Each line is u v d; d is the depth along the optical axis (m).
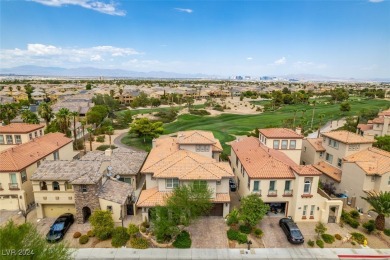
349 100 150.75
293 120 86.62
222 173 31.16
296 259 25.09
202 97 180.75
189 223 27.33
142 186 38.91
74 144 63.00
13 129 45.94
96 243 26.91
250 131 80.00
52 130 61.56
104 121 86.62
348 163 36.06
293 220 31.31
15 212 32.69
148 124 68.56
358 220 31.95
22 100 120.81
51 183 30.75
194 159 33.47
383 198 28.84
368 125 66.94
